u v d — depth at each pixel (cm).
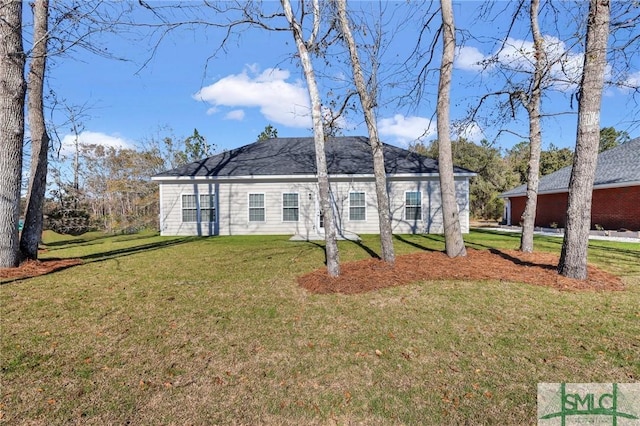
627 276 613
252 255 910
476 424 221
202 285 587
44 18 809
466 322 395
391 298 488
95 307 469
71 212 1961
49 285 597
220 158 1680
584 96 555
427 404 242
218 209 1527
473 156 3014
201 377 282
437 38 768
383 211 682
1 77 682
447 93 742
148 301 495
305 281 586
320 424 223
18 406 241
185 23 594
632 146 1800
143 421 226
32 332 379
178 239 1391
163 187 1530
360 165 1549
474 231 1792
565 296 491
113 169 2636
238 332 375
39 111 811
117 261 851
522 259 751
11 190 714
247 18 596
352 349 330
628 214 1505
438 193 1489
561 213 1930
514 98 806
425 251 905
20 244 780
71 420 227
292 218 1516
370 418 228
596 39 538
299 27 574
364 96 675
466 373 283
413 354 318
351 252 934
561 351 320
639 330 367
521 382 268
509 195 2316
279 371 290
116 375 285
